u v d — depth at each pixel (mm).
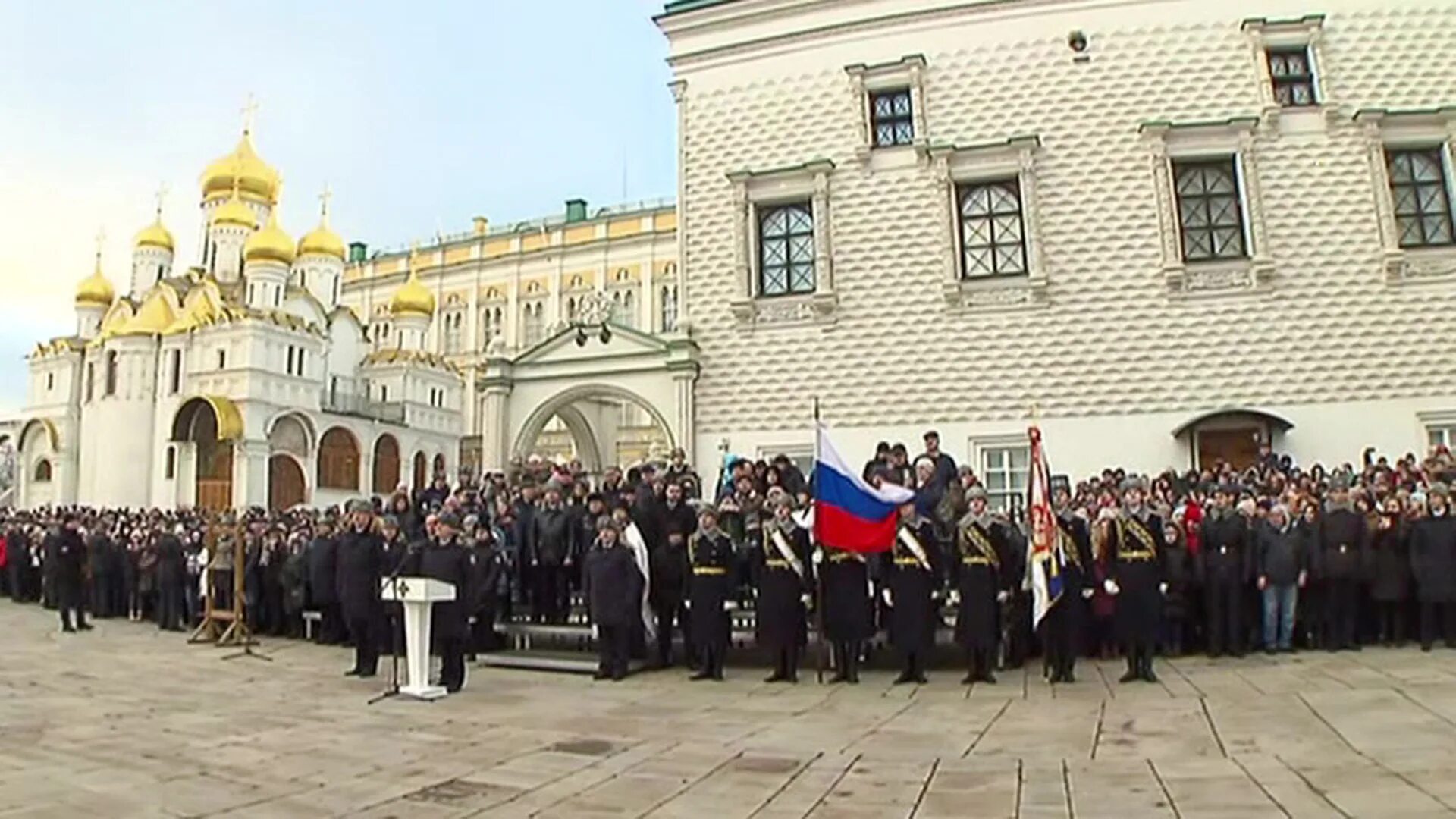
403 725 10242
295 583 18062
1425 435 18594
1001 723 9688
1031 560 12336
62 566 20312
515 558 15492
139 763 8609
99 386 53625
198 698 12094
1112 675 12453
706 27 22375
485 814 6977
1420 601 13148
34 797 7461
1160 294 19594
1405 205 19422
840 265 20953
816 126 21438
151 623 21750
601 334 22297
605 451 32312
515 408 22922
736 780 7777
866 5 21344
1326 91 19719
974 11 20859
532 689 12445
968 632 12336
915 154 20750
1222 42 20125
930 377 20312
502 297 71500
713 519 13383
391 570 14047
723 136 22062
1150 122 19906
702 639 13062
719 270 21734
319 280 62094
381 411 56781
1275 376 19078
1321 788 6844
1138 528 12102
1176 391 19344
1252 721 9156
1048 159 20297
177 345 50594
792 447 20828
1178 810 6527
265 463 47688
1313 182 19500
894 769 7980
